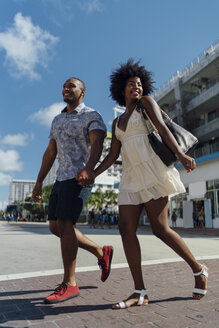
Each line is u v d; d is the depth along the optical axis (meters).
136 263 2.13
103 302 2.21
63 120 2.63
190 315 1.86
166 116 2.26
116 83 2.53
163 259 4.73
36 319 1.83
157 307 2.04
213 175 21.97
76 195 2.42
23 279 3.14
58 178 2.54
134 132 2.25
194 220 23.11
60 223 2.41
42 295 2.45
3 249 6.60
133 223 2.18
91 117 2.54
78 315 1.91
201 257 5.05
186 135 2.20
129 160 2.25
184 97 29.09
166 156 2.08
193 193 23.81
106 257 2.75
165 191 2.14
